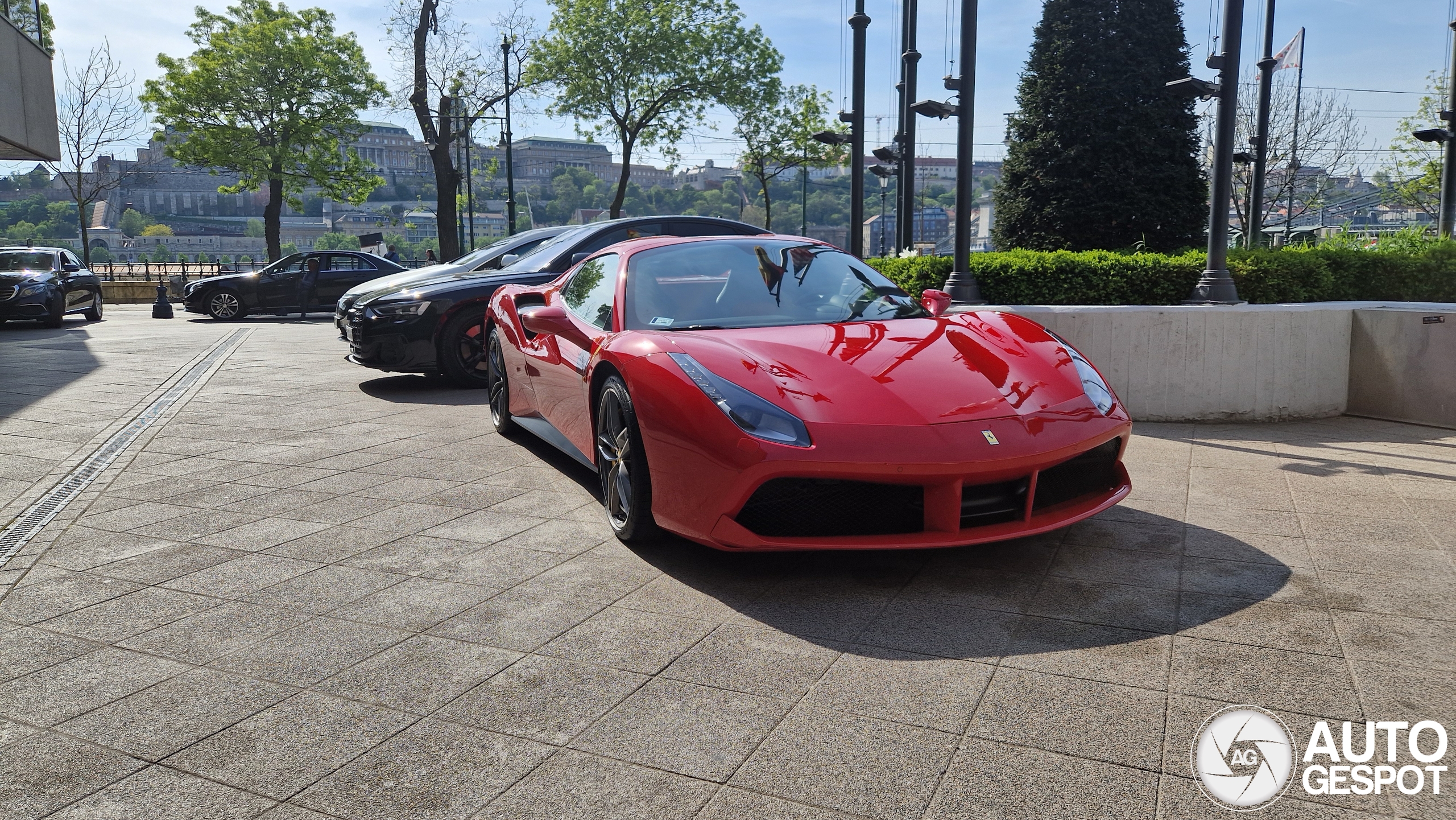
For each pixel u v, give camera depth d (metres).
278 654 2.52
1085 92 16.88
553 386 4.29
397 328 7.15
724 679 2.30
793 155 36.06
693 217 7.67
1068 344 3.57
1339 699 2.11
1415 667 2.26
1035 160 17.59
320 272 18.36
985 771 1.86
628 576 3.07
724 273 3.95
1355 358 5.98
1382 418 5.86
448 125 27.08
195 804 1.82
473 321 7.32
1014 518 2.96
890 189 71.50
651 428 3.07
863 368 3.06
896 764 1.89
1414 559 3.06
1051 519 2.97
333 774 1.92
